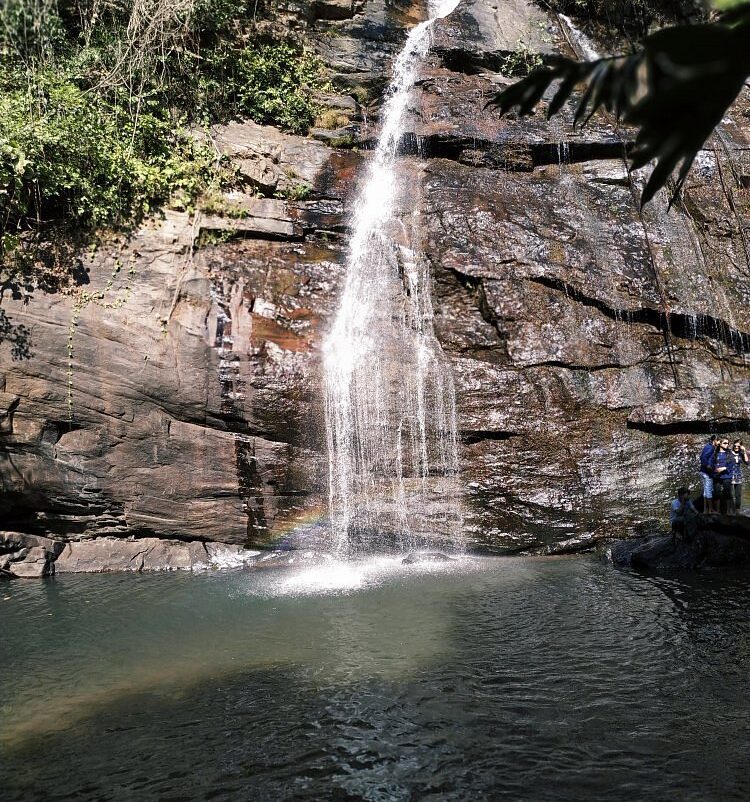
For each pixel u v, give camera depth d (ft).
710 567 35.86
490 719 21.17
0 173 39.83
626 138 53.67
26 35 45.47
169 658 26.63
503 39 64.34
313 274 44.37
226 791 17.87
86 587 36.17
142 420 38.93
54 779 18.63
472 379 41.39
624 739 19.85
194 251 43.57
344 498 39.78
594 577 35.14
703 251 50.08
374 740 20.17
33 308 38.24
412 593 33.37
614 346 44.34
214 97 53.26
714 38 4.65
